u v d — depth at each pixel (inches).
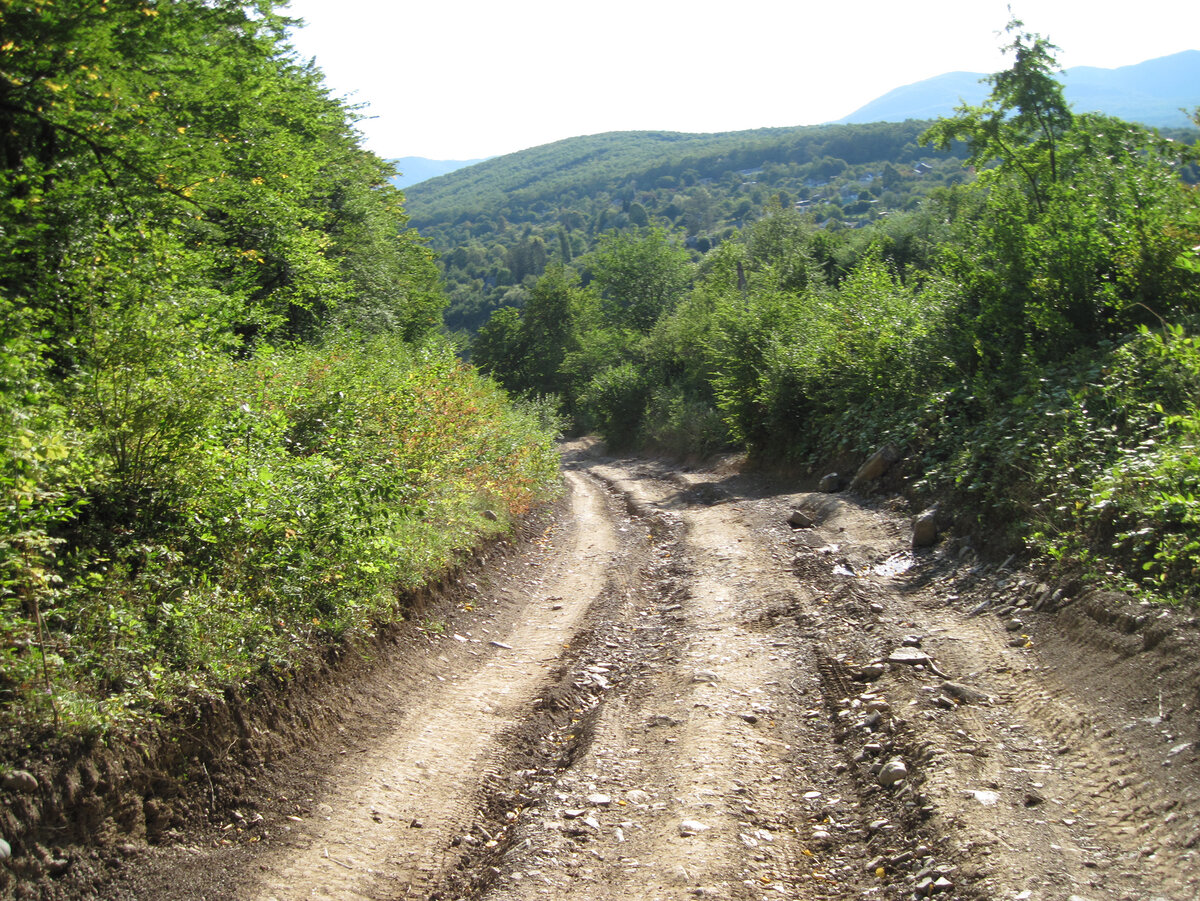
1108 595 254.1
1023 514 345.4
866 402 666.2
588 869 177.3
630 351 1818.4
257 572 266.8
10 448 176.7
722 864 174.1
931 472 463.5
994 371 492.7
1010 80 623.5
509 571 501.0
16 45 261.7
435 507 456.1
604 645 360.8
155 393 244.1
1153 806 165.9
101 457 230.1
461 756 241.9
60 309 242.2
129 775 178.2
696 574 470.3
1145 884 144.8
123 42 290.0
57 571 212.5
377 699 271.1
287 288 615.5
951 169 6309.1
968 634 291.4
